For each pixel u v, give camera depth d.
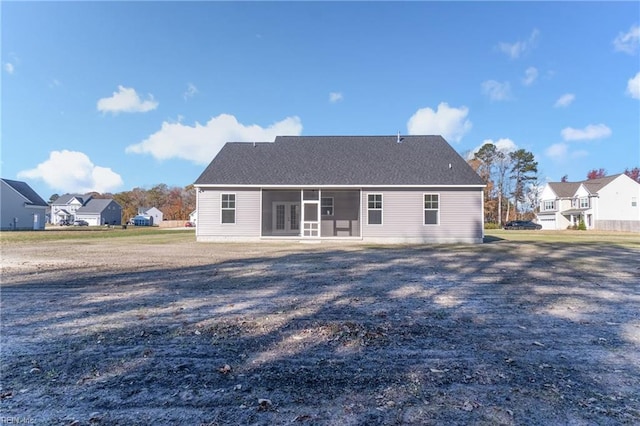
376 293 6.17
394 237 18.00
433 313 4.93
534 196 58.62
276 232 22.64
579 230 42.00
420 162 19.23
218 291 6.28
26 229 39.16
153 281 7.19
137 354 3.49
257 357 3.44
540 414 2.46
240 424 2.35
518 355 3.49
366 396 2.72
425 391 2.79
